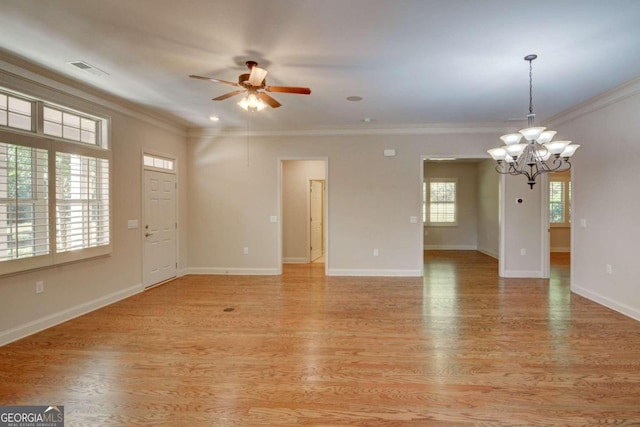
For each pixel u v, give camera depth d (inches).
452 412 84.2
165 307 169.3
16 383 97.3
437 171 383.2
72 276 152.2
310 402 88.7
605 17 97.8
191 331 137.4
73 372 103.6
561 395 91.1
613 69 135.1
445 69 136.0
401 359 112.5
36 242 133.0
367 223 242.8
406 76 143.6
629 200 151.4
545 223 231.0
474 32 107.0
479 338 129.5
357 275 243.9
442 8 93.6
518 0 89.5
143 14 96.9
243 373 103.5
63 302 147.8
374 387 95.7
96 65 132.0
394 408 86.0
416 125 232.7
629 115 151.0
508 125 228.7
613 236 161.3
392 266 242.5
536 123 220.4
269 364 109.3
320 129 241.6
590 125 177.2
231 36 109.8
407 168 239.5
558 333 133.8
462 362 110.2
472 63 130.0
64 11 95.0
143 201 199.8
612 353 115.9
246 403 88.2
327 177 244.1
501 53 121.6
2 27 103.7
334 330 138.5
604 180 167.0
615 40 111.7
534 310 162.9
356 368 106.5
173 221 232.5
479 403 87.9
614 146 159.8
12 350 118.9
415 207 240.1
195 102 180.7
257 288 207.8
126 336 132.1
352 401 89.0
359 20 100.0
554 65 132.0
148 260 206.1
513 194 234.4
